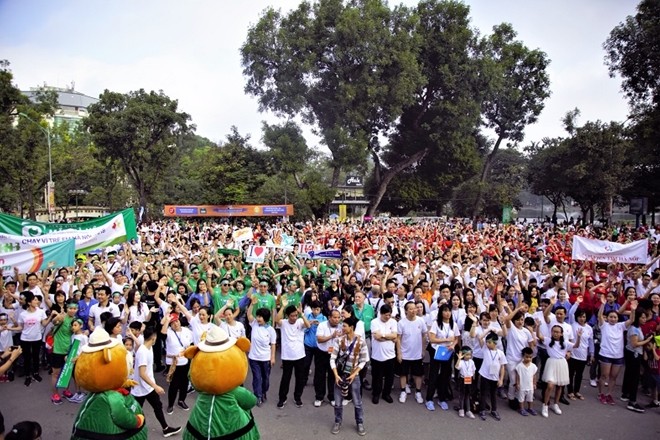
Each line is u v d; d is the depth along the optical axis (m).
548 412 8.10
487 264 13.64
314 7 39.16
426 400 8.32
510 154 65.00
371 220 46.38
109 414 5.08
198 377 5.12
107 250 15.95
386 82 39.78
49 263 10.61
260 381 8.36
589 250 12.23
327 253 14.61
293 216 48.34
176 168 64.50
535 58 46.59
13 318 9.55
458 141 43.62
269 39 38.84
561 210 84.56
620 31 24.34
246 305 10.30
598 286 10.10
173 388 7.97
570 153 41.25
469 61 42.47
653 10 23.41
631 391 8.28
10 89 37.56
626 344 8.51
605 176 39.00
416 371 8.68
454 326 8.37
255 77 40.53
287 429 7.43
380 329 8.39
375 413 8.05
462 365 7.89
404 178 53.56
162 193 59.59
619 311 9.10
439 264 12.59
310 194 46.72
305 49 37.97
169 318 8.12
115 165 51.69
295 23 39.19
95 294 10.00
